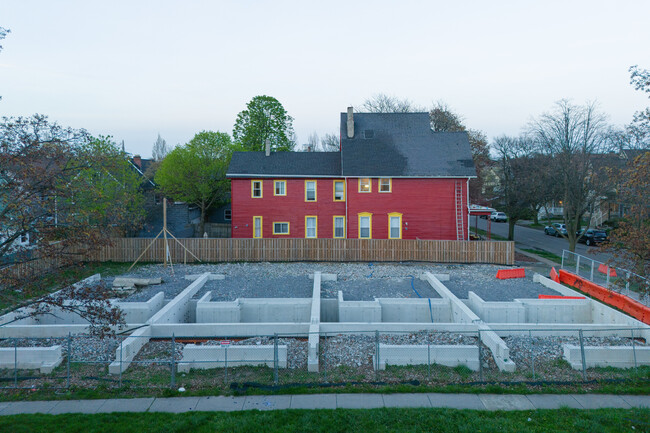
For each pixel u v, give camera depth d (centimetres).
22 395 1108
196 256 2966
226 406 1052
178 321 1866
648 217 1314
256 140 4812
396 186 3312
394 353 1313
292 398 1094
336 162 3566
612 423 951
